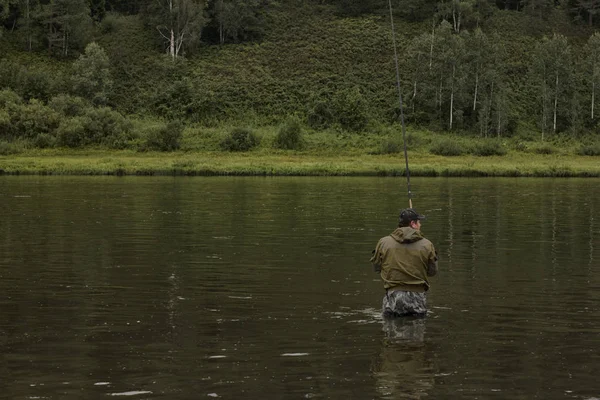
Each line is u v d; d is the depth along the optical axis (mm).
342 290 11758
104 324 9422
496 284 12344
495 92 80625
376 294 11438
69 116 72062
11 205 27125
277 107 78750
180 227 20656
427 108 80125
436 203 28875
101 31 93250
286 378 7273
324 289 11836
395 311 9914
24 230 19750
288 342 8594
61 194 32375
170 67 84875
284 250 16297
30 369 7539
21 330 9086
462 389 6965
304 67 86625
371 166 52406
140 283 12297
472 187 38500
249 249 16422
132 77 84125
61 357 7961
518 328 9305
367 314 10047
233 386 7035
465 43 82750
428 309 10398
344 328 9250
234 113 77750
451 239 18359
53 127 68750
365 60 88062
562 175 50094
